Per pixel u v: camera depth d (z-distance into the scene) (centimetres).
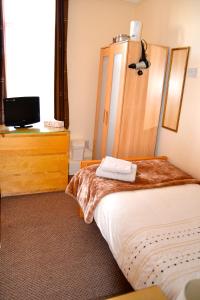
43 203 289
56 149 299
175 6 274
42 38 321
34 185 304
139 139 299
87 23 344
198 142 250
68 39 341
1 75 299
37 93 339
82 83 366
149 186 211
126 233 158
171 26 282
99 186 208
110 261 206
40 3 309
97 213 196
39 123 326
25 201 291
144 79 276
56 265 197
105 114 320
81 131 388
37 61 327
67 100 349
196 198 200
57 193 315
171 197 198
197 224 165
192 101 255
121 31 366
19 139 279
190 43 254
